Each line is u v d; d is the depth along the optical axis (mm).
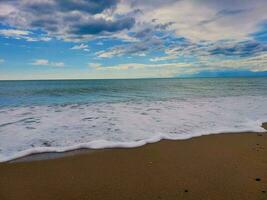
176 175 5156
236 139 7797
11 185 4695
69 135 7930
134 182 4844
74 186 4672
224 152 6598
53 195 4340
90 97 20547
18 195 4332
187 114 11773
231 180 4922
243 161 5953
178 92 26188
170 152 6574
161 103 16172
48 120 10180
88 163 5797
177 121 10156
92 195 4344
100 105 15109
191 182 4836
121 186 4672
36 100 18141
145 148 6871
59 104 15656
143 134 8172
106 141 7332
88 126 9141
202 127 9219
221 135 8227
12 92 26734
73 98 19688
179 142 7434
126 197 4266
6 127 8836
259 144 7316
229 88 33125
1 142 7098
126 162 5875
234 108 13805
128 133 8266
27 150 6461
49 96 21578
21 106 14586
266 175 5168
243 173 5258
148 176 5113
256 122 10133
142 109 13367
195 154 6438
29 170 5371
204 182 4840
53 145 6949
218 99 18641
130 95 22484
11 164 5664
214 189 4559
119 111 12633
